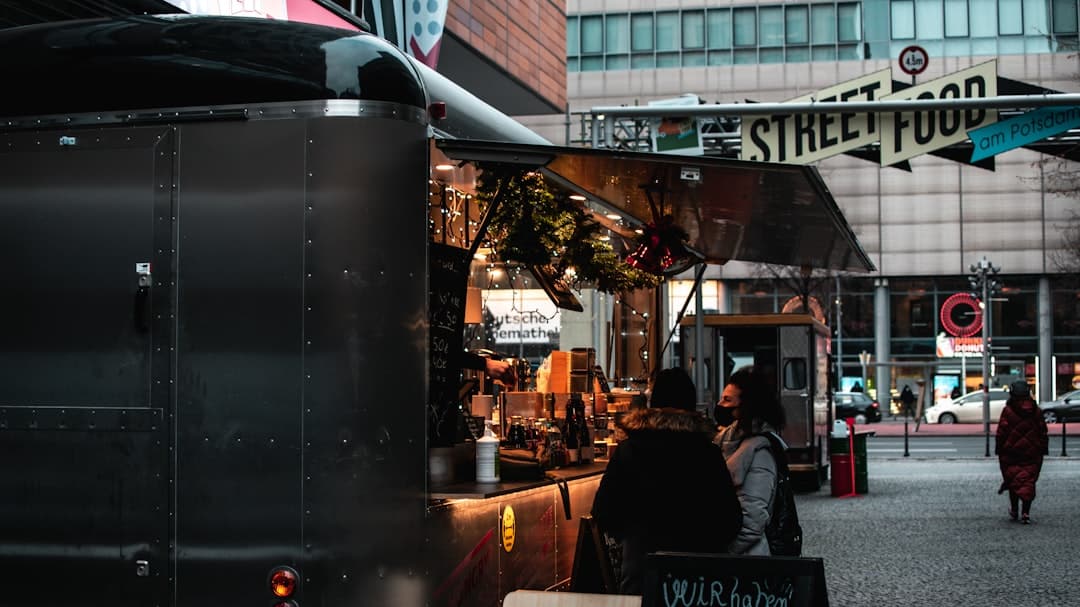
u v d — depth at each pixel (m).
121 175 5.42
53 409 5.41
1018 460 16.19
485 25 15.37
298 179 5.29
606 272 9.82
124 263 5.39
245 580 5.22
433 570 5.49
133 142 5.41
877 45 54.94
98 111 5.46
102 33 5.60
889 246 58.06
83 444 5.38
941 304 58.34
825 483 23.28
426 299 5.48
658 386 6.41
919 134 18.42
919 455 31.84
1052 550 13.47
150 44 5.50
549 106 18.55
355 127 5.31
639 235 10.18
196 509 5.27
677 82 55.72
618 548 7.66
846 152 19.16
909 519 16.62
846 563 12.48
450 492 5.71
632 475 6.14
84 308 5.41
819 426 22.08
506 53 16.17
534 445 7.77
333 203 5.27
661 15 56.00
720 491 6.08
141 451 5.32
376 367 5.27
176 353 5.33
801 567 4.56
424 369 5.45
